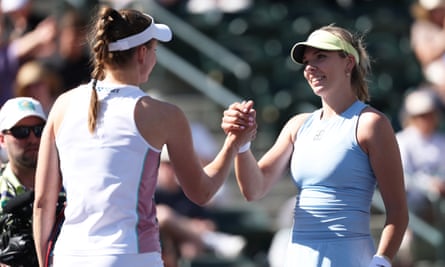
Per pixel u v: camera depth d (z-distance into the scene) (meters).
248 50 34.78
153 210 13.73
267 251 28.86
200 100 31.77
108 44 13.66
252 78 33.91
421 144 28.66
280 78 34.16
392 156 14.46
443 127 31.36
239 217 28.78
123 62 13.73
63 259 13.43
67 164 13.62
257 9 36.16
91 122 13.45
